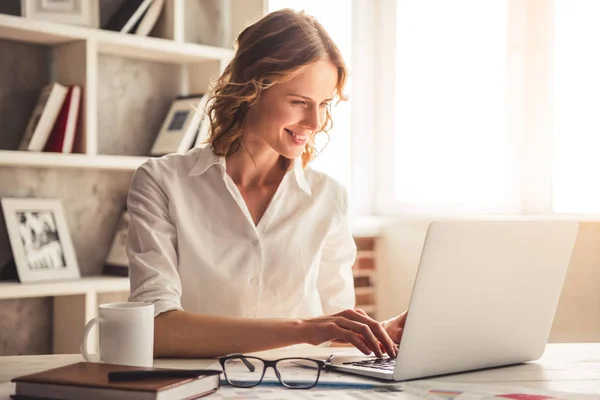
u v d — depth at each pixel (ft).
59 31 8.61
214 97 5.49
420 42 11.73
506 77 10.59
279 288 5.57
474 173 11.03
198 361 4.35
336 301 5.89
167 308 4.58
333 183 5.94
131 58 10.06
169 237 5.24
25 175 9.16
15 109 9.10
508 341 4.23
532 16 10.33
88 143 8.92
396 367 3.73
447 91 11.37
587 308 8.46
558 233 4.23
